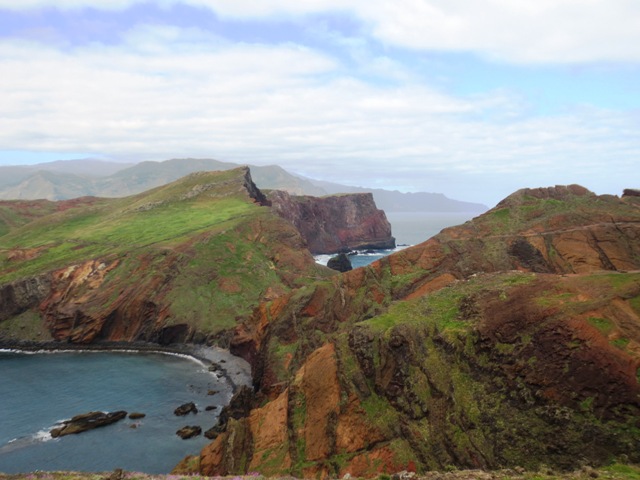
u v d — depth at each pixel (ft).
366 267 212.23
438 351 116.06
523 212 226.99
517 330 106.63
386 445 102.94
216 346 277.64
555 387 91.66
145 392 211.20
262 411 132.36
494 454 89.81
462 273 196.24
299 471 106.73
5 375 236.63
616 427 79.56
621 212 208.64
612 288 104.63
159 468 143.02
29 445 158.40
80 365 254.27
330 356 130.31
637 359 84.53
